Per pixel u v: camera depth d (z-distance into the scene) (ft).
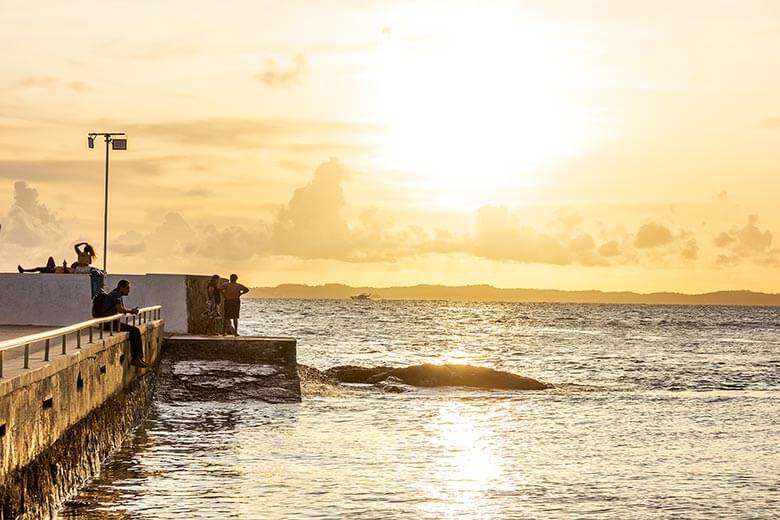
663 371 213.66
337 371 162.71
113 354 88.79
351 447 97.19
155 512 67.36
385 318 645.51
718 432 115.44
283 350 131.34
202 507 69.31
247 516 67.26
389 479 81.20
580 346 325.21
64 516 63.31
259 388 128.47
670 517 70.64
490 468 87.66
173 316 140.46
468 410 131.75
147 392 116.16
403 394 148.56
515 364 234.38
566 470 87.76
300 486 77.46
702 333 456.45
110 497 71.20
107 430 84.74
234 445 96.63
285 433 105.50
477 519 68.44
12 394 49.80
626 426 119.44
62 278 122.83
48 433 59.16
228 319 151.43
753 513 72.33
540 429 114.62
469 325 538.06
